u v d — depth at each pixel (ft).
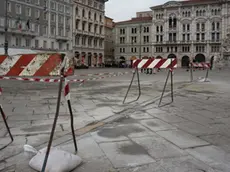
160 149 14.70
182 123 20.70
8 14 169.89
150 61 31.30
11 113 23.97
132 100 32.32
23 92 39.86
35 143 15.66
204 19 268.00
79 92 40.47
